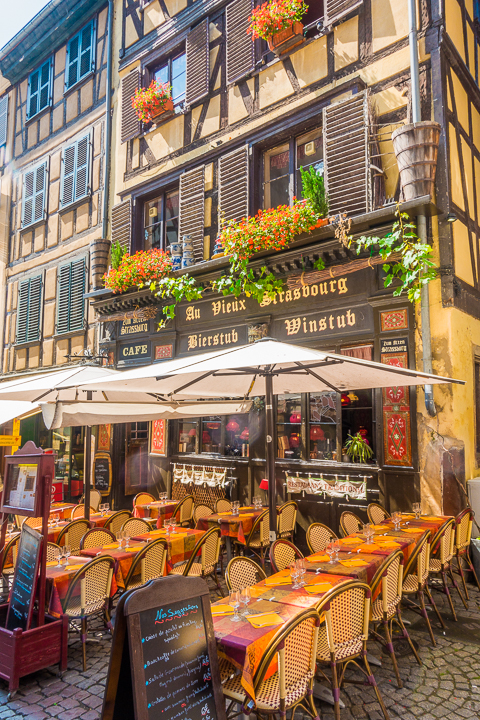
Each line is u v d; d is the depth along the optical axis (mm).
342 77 7609
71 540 6176
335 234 6723
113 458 10672
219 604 3422
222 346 8734
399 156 6375
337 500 7035
